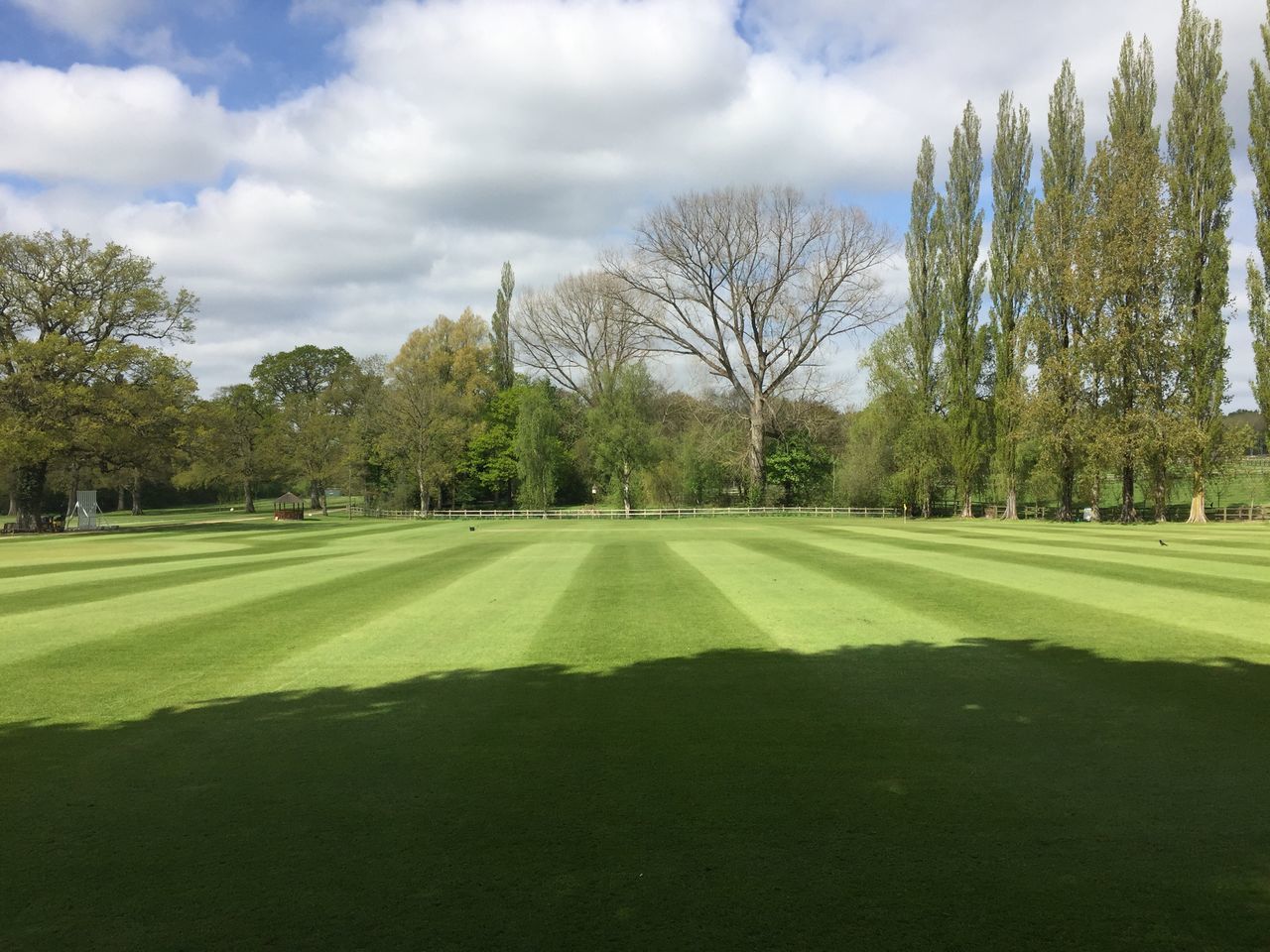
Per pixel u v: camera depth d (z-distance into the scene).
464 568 19.39
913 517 57.84
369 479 79.44
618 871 4.17
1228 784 5.20
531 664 8.86
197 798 5.24
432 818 4.86
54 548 29.52
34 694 7.87
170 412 47.44
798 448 69.31
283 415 78.44
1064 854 4.28
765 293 64.19
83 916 3.80
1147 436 41.16
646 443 64.62
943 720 6.64
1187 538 27.33
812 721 6.67
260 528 47.22
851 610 12.00
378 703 7.42
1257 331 40.25
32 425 42.28
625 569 18.48
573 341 79.56
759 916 3.71
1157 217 40.88
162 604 13.69
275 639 10.47
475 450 75.94
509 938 3.56
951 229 55.94
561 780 5.45
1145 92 44.22
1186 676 7.86
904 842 4.45
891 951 3.40
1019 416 47.06
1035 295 47.47
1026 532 33.75
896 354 58.66
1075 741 6.08
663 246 63.28
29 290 45.47
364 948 3.50
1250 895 3.82
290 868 4.26
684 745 6.13
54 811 5.05
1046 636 9.84
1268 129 39.59
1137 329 41.50
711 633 10.45
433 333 82.81
